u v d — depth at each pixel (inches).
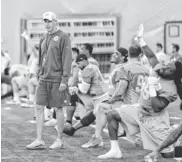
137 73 486.0
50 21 489.1
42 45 495.8
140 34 479.8
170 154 433.4
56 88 486.3
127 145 505.4
